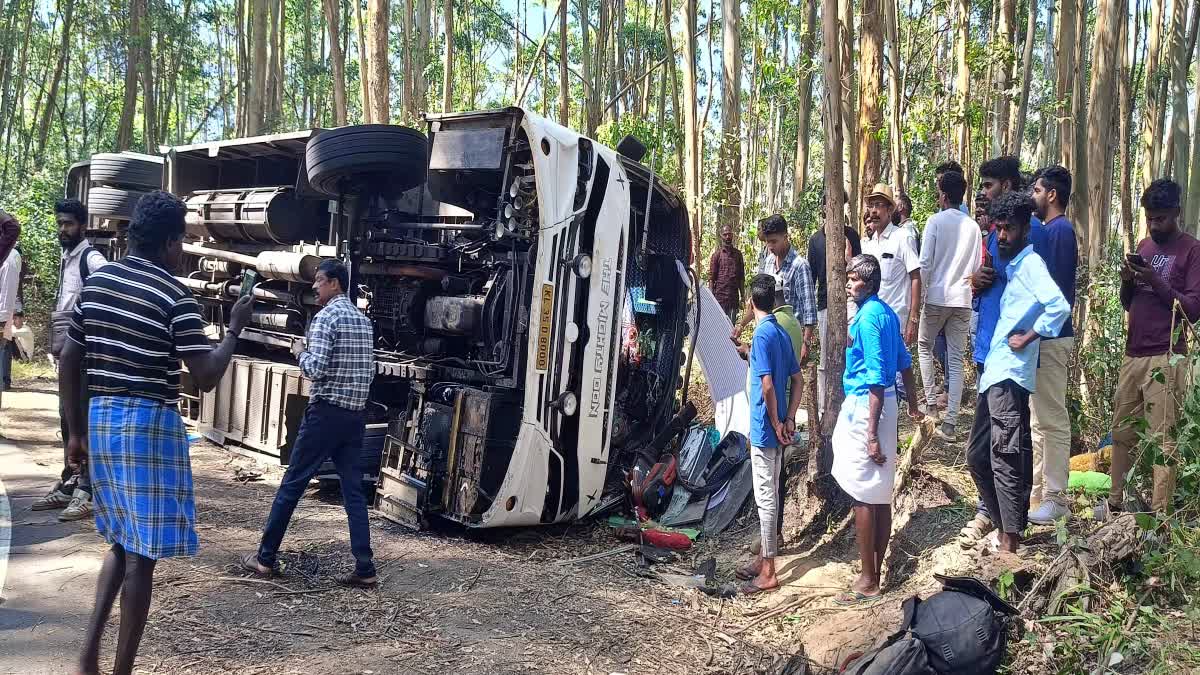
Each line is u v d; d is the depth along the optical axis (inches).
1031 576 171.0
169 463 136.6
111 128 1245.1
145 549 131.7
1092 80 334.3
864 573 197.9
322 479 280.2
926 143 523.2
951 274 263.9
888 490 195.5
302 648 163.6
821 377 283.0
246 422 325.4
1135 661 144.6
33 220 631.8
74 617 168.4
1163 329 185.8
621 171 264.8
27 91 1267.2
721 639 183.2
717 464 278.4
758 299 212.1
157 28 902.4
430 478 246.8
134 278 136.3
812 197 525.3
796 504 255.9
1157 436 170.7
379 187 287.9
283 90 1042.7
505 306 249.0
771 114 1039.0
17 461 293.1
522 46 1047.0
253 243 356.2
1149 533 163.5
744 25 772.0
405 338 284.0
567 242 243.1
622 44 959.0
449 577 209.0
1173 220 188.2
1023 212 181.6
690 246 317.1
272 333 337.1
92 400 135.2
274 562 199.8
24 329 432.5
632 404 297.4
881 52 359.3
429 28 983.6
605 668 165.9
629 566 228.8
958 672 148.7
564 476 250.8
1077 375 274.1
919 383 359.3
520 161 252.7
